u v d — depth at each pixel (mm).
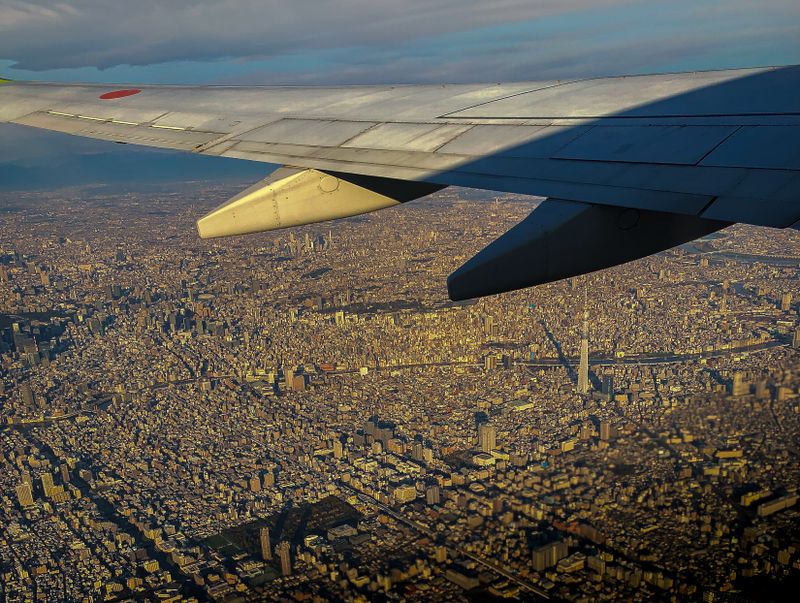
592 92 8211
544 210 6047
